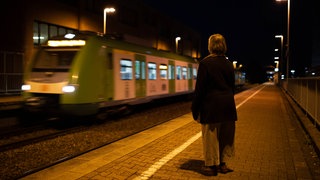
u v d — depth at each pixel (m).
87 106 11.20
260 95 29.66
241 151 6.96
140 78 15.16
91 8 33.47
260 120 12.11
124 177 5.19
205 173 5.33
